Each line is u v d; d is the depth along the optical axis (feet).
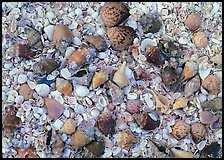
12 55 2.54
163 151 2.55
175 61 2.58
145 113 2.54
